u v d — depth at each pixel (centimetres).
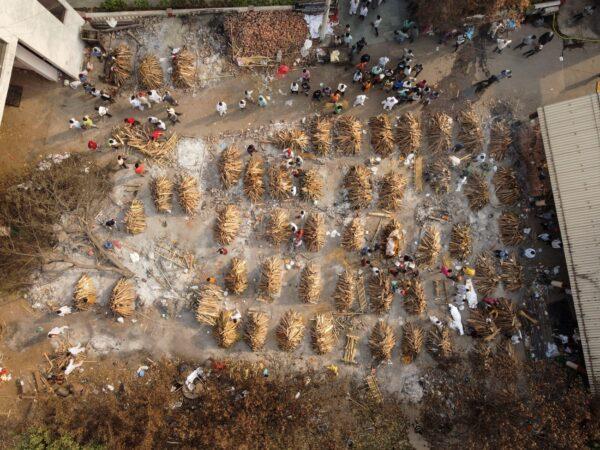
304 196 2661
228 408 2464
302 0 2714
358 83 2725
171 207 2638
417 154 2741
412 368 2686
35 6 2159
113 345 2602
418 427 2656
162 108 2675
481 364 2647
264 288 2614
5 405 2547
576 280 2439
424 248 2669
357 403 2650
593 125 2448
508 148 2755
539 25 2778
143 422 2445
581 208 2442
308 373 2647
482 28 2756
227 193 2662
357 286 2677
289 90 2720
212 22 2722
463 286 2672
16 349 2572
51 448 2370
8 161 2600
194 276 2633
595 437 2320
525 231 2706
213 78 2703
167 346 2616
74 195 2561
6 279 2512
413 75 2716
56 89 2639
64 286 2586
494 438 2514
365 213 2703
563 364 2664
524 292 2720
